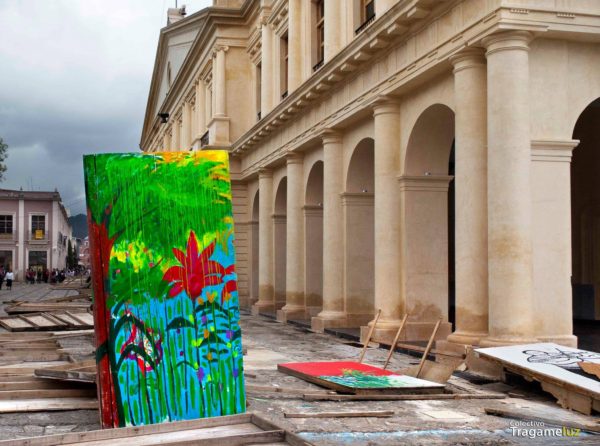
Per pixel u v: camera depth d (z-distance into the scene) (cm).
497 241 995
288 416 707
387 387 830
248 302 2761
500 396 828
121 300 633
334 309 1728
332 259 1730
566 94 1041
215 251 673
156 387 627
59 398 766
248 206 2755
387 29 1298
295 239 2067
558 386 774
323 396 805
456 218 1098
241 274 2775
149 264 648
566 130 1038
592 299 1756
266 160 2333
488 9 1020
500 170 996
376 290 1420
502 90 1002
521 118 995
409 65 1274
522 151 993
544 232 1016
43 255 7881
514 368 830
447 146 1382
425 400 811
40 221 7906
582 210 1778
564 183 1027
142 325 635
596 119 1703
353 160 1689
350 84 1573
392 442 614
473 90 1086
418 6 1168
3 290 4806
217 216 679
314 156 1958
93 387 791
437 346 1127
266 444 560
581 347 1198
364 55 1432
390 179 1402
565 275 1022
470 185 1074
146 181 662
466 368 1016
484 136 1077
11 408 712
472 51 1084
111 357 623
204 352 651
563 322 1018
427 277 1377
